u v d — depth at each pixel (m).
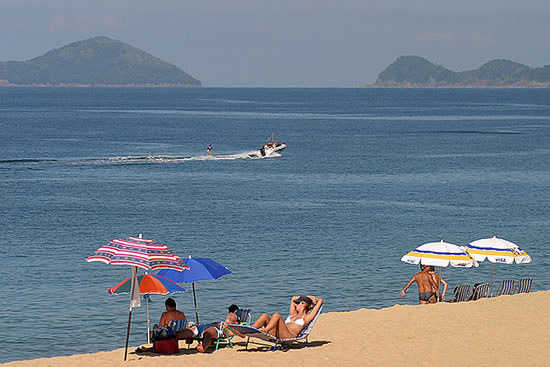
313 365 25.06
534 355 26.19
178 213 82.88
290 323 27.91
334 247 63.56
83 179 114.06
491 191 102.62
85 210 84.56
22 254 60.47
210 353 27.22
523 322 31.47
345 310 43.84
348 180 115.62
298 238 67.88
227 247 63.75
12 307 44.31
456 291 40.19
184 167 133.75
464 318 32.50
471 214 82.56
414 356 26.17
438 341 28.42
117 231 71.88
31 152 160.75
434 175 122.44
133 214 82.06
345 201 92.69
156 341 27.33
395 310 34.81
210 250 62.38
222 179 116.62
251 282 50.81
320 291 48.47
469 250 39.84
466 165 138.62
